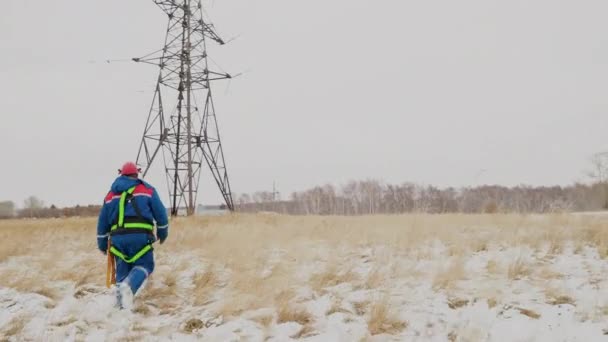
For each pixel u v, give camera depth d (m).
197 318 4.13
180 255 7.88
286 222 13.71
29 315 4.37
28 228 14.88
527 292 4.31
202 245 8.75
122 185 4.90
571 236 7.58
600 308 3.61
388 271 5.48
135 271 4.66
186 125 23.17
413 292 4.59
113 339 3.66
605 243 6.70
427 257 6.45
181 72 23.73
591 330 3.21
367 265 6.23
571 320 3.44
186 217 18.12
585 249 6.49
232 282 5.28
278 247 8.46
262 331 3.71
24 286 5.46
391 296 4.34
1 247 8.88
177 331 3.87
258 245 8.15
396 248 7.24
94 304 4.69
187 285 5.62
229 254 7.25
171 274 5.87
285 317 3.97
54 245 9.73
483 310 3.85
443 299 4.27
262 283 5.05
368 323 3.68
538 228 8.87
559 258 5.92
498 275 5.01
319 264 6.47
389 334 3.48
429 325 3.62
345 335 3.49
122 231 4.77
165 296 5.09
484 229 9.42
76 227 14.35
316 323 3.84
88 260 7.27
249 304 4.37
